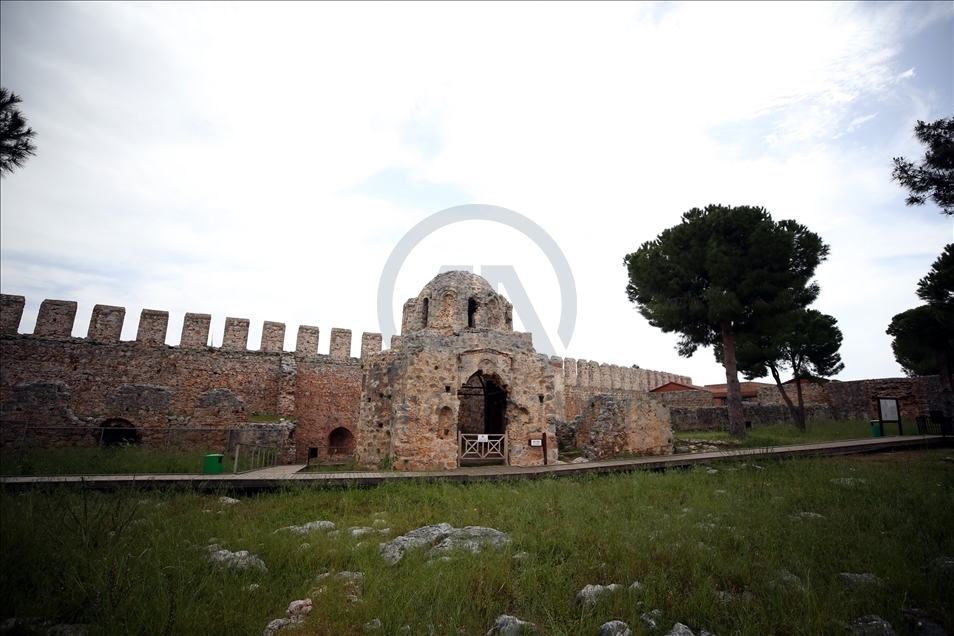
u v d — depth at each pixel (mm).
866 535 8367
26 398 24250
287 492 13453
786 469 15953
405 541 8758
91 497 11289
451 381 19375
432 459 18328
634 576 7141
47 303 29109
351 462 22094
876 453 20156
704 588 6398
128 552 7527
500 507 11367
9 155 10852
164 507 10906
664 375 52750
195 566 7316
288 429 27969
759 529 8781
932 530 8648
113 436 26297
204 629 5715
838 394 38500
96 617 5871
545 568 7461
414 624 5887
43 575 6715
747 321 26641
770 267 25656
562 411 38250
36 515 8875
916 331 30234
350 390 35469
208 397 27953
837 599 6051
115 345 30016
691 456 19766
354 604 6395
